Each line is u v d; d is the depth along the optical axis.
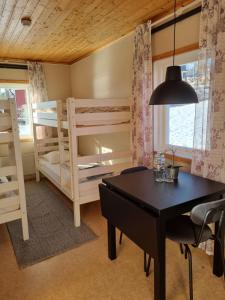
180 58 2.62
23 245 2.53
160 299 1.63
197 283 1.95
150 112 2.95
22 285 1.97
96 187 2.99
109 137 4.07
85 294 1.86
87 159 2.89
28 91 4.84
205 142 2.25
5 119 2.36
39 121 4.18
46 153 4.84
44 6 2.35
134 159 3.18
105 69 3.93
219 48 2.00
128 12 2.57
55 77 5.06
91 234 2.72
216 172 2.16
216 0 1.99
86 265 2.20
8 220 2.51
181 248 2.33
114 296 1.83
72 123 2.70
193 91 1.83
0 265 2.23
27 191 4.19
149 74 2.88
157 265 1.60
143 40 2.85
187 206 1.69
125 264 2.20
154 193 1.85
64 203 3.62
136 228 1.76
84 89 4.69
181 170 2.76
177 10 2.49
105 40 3.57
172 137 2.98
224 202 1.66
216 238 1.85
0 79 4.53
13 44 3.64
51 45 3.75
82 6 2.38
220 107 2.06
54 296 1.85
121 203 1.90
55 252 2.40
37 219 3.12
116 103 3.02
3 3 2.25
